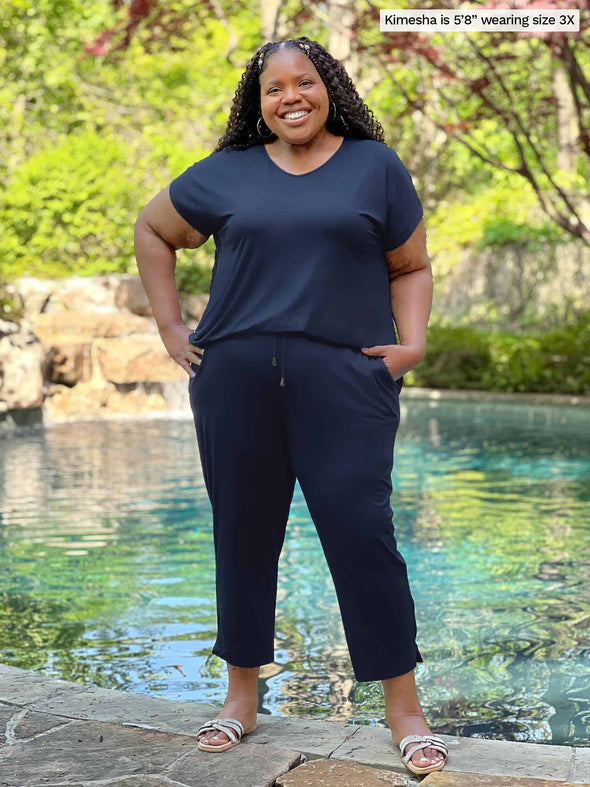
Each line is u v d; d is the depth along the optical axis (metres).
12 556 4.84
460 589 4.18
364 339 2.29
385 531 2.29
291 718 2.54
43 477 7.38
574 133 18.42
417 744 2.23
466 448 9.13
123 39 11.88
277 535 2.44
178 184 2.38
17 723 2.47
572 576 4.38
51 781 2.14
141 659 3.29
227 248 2.31
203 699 2.92
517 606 3.91
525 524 5.57
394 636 2.31
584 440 9.70
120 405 12.79
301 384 2.26
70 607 3.93
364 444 2.28
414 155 20.98
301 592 4.17
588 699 2.92
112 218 16.03
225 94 19.39
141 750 2.31
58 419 12.15
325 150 2.30
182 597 4.08
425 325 2.36
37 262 15.47
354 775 2.17
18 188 15.53
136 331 13.38
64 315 13.12
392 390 2.35
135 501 6.38
